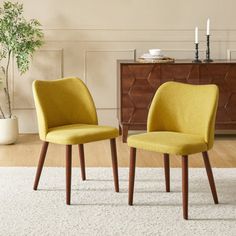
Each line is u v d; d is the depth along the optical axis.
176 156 6.65
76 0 7.57
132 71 7.17
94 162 6.48
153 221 5.09
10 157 6.66
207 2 7.62
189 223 5.05
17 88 7.64
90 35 7.63
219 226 5.00
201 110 5.45
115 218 5.13
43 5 7.55
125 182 5.88
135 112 7.23
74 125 5.76
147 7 7.62
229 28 7.66
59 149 6.96
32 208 5.30
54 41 7.61
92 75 7.68
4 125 7.11
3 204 5.38
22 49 7.13
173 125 5.57
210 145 5.33
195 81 7.20
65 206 5.34
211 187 5.39
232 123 7.24
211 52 7.68
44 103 5.64
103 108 7.73
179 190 5.68
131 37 7.65
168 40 7.66
